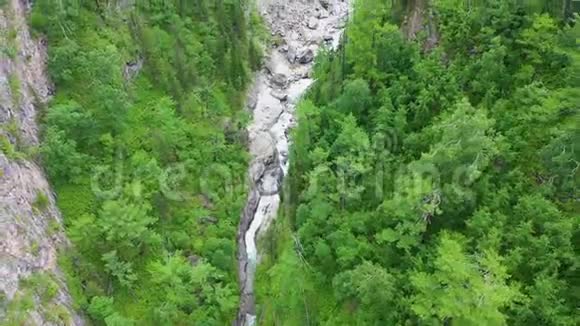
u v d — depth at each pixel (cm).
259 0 10244
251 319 6506
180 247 6562
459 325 4228
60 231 5828
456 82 6112
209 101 8094
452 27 6556
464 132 4894
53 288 5222
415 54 6694
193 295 6062
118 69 7038
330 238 5891
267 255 6950
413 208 5041
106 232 6022
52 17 6875
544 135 5284
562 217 4703
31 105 6291
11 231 5156
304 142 6888
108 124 6781
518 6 5988
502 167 5309
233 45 8794
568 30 5409
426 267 4925
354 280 5178
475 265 4238
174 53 8031
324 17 10475
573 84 4959
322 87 7550
